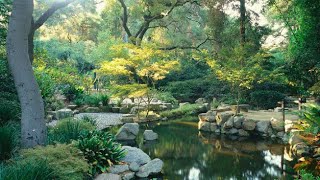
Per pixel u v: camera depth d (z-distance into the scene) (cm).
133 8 1886
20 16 574
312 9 1084
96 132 742
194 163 772
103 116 1451
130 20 2612
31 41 831
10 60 579
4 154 543
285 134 1001
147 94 1408
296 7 1286
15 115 778
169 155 845
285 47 2012
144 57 1355
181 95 2055
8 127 620
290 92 1602
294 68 1195
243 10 1716
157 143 984
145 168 674
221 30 1870
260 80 1282
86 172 579
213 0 1789
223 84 1883
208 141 1012
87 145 631
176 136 1088
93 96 1705
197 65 2400
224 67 1319
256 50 1608
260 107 1516
